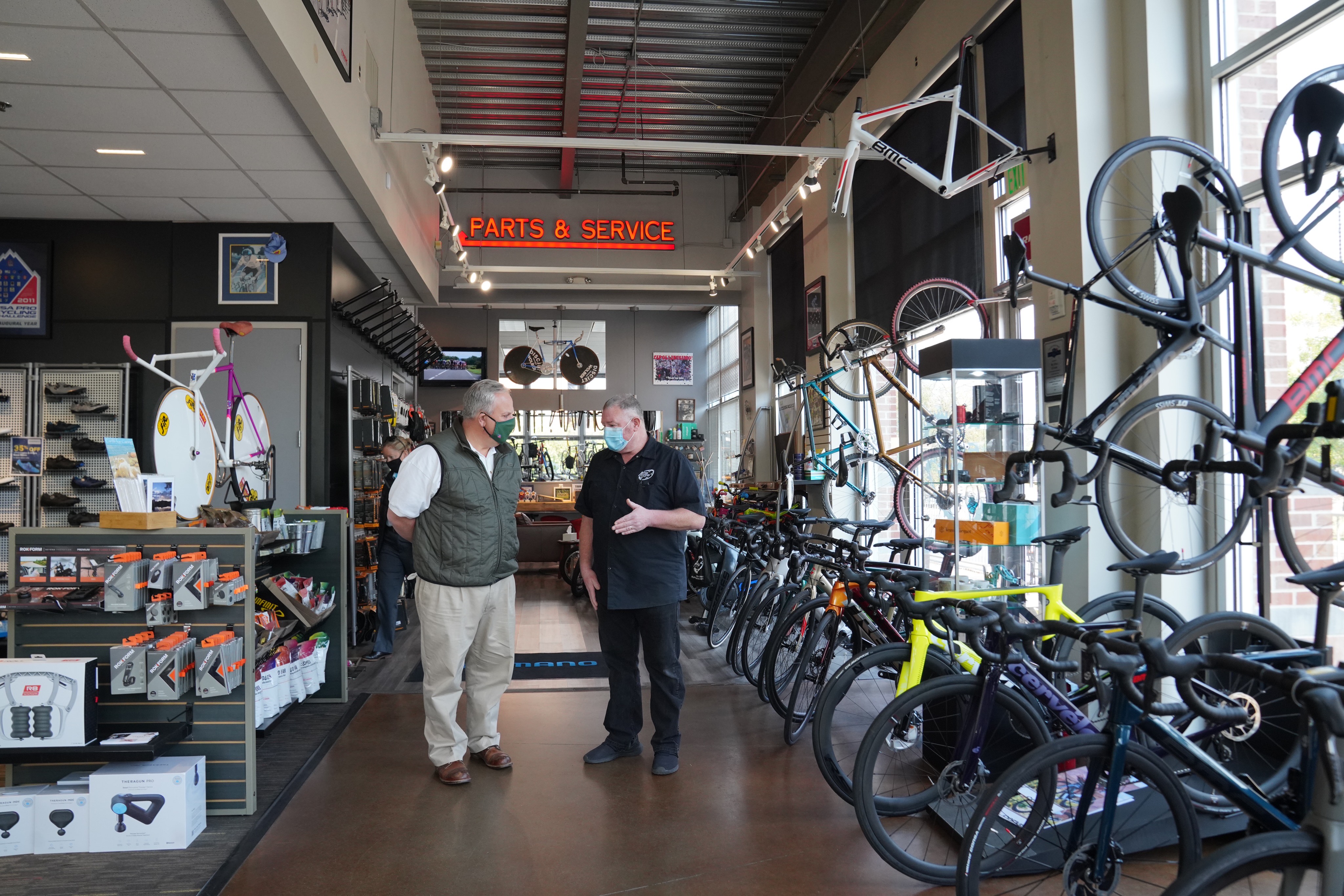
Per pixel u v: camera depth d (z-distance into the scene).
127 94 4.54
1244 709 1.71
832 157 7.48
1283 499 2.65
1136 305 2.58
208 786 2.96
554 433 15.59
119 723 2.91
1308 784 1.78
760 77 9.95
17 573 2.90
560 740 3.85
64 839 2.68
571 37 8.11
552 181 12.76
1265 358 3.44
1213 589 3.68
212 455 3.84
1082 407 3.94
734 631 5.02
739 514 7.79
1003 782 1.92
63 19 3.79
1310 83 2.24
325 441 6.57
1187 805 1.96
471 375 15.45
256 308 6.61
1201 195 3.76
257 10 3.66
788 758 3.56
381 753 3.67
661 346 15.88
